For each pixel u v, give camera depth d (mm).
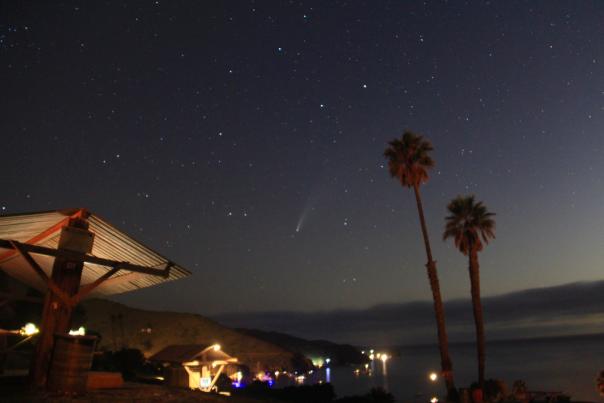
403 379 87188
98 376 9797
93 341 8742
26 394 7891
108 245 11250
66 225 9977
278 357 104938
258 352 103062
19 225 10133
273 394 20609
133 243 10641
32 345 15328
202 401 9539
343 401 21344
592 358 122875
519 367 99562
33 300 11586
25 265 12773
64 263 9609
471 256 31516
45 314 9188
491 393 23031
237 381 43281
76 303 9555
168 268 10984
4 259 12289
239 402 10273
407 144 32781
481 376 29094
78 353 8523
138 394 9383
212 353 26844
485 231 31703
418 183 32375
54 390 8312
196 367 25891
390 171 33219
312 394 21531
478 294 30516
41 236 11023
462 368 110062
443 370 28297
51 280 9258
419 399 46250
